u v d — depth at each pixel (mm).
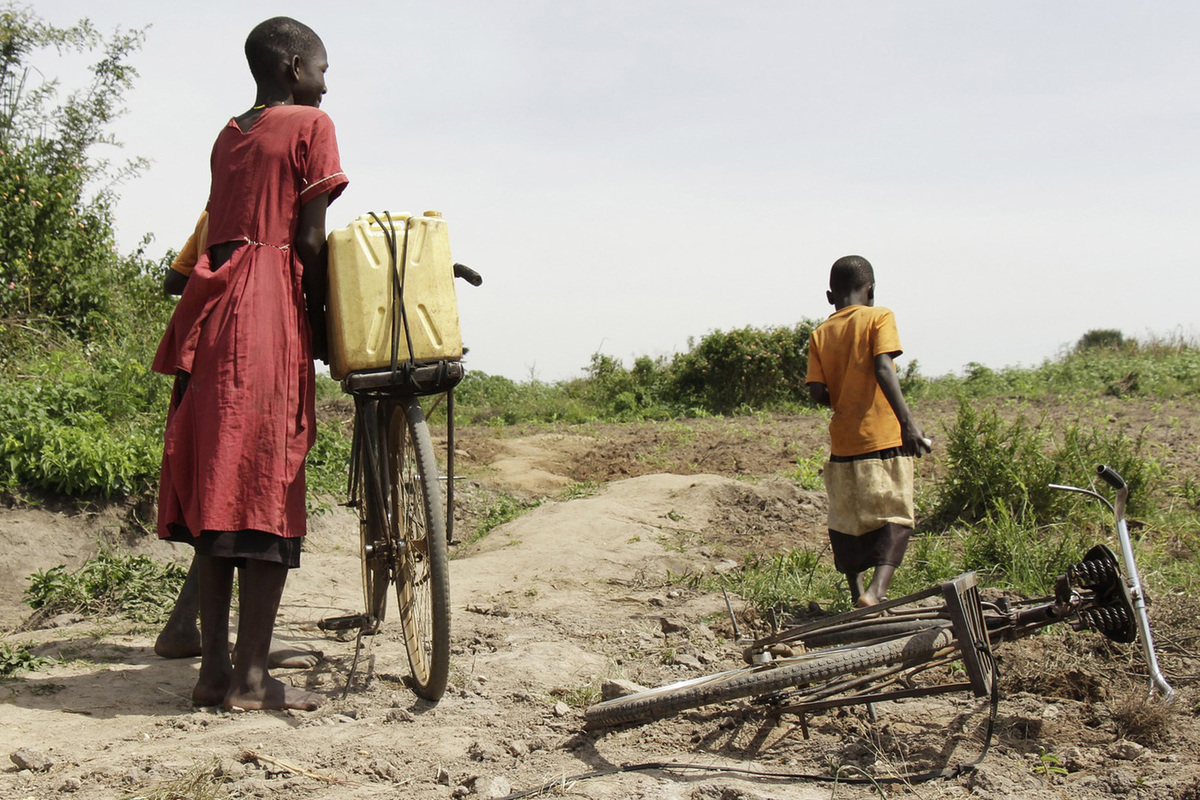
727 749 3350
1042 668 4000
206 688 3859
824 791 2973
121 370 8727
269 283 3768
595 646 4730
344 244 3770
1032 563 5680
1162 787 2955
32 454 6699
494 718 3707
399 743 3428
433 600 3682
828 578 5863
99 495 6746
